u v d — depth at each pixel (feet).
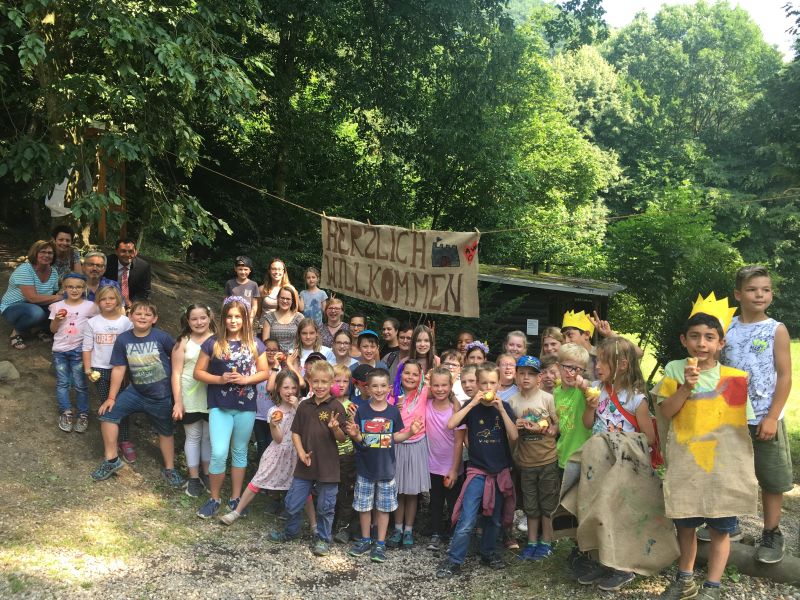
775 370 15.25
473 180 62.03
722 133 133.08
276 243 48.91
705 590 14.55
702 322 14.20
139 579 16.37
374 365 21.99
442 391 19.69
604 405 15.89
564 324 21.72
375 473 18.74
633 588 15.62
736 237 52.29
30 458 20.81
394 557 18.90
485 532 18.10
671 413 14.46
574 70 130.82
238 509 20.08
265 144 55.72
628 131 125.90
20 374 24.17
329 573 17.70
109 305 21.91
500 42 51.65
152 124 29.89
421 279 25.41
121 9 25.41
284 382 20.15
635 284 50.96
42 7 26.32
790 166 100.89
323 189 57.67
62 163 26.50
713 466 14.11
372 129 55.93
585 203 97.55
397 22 50.21
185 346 21.13
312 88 61.31
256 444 24.80
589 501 15.35
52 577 15.74
